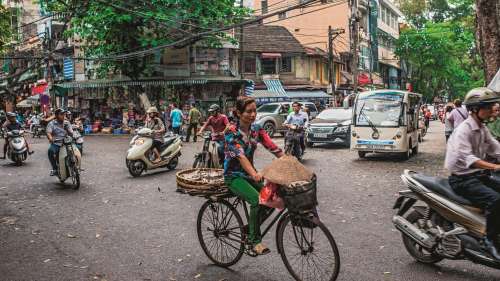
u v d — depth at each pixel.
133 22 25.77
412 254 5.08
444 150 17.56
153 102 28.69
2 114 27.36
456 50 47.00
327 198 8.58
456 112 14.20
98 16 24.84
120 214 7.64
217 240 5.18
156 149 11.97
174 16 25.58
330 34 31.56
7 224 7.15
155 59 28.55
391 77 52.97
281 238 4.55
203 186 4.75
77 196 9.27
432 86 52.00
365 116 14.48
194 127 21.22
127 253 5.61
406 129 14.17
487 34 10.70
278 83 32.94
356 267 4.93
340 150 17.52
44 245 6.02
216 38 27.45
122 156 16.06
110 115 30.14
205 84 28.27
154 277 4.82
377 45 45.72
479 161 4.28
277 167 4.18
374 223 6.74
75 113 31.27
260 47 32.66
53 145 10.25
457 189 4.49
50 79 32.22
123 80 29.30
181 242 6.01
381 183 10.17
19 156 14.04
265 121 22.78
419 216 4.96
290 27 42.47
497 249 4.32
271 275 4.79
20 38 35.56
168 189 9.77
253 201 4.55
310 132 18.27
